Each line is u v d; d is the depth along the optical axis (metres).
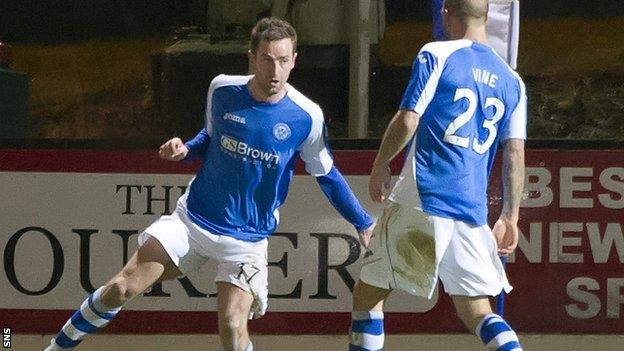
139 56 26.48
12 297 26.06
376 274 20.30
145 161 25.95
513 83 20.05
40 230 25.98
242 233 20.84
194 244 20.92
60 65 26.33
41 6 26.23
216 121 20.66
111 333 26.14
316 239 25.91
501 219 20.23
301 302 26.02
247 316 20.84
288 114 20.55
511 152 20.17
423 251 19.70
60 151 25.92
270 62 20.05
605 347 26.22
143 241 20.88
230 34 26.56
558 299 26.19
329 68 26.67
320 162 21.14
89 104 26.38
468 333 26.14
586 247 26.11
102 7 26.36
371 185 19.89
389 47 26.56
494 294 19.86
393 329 26.14
